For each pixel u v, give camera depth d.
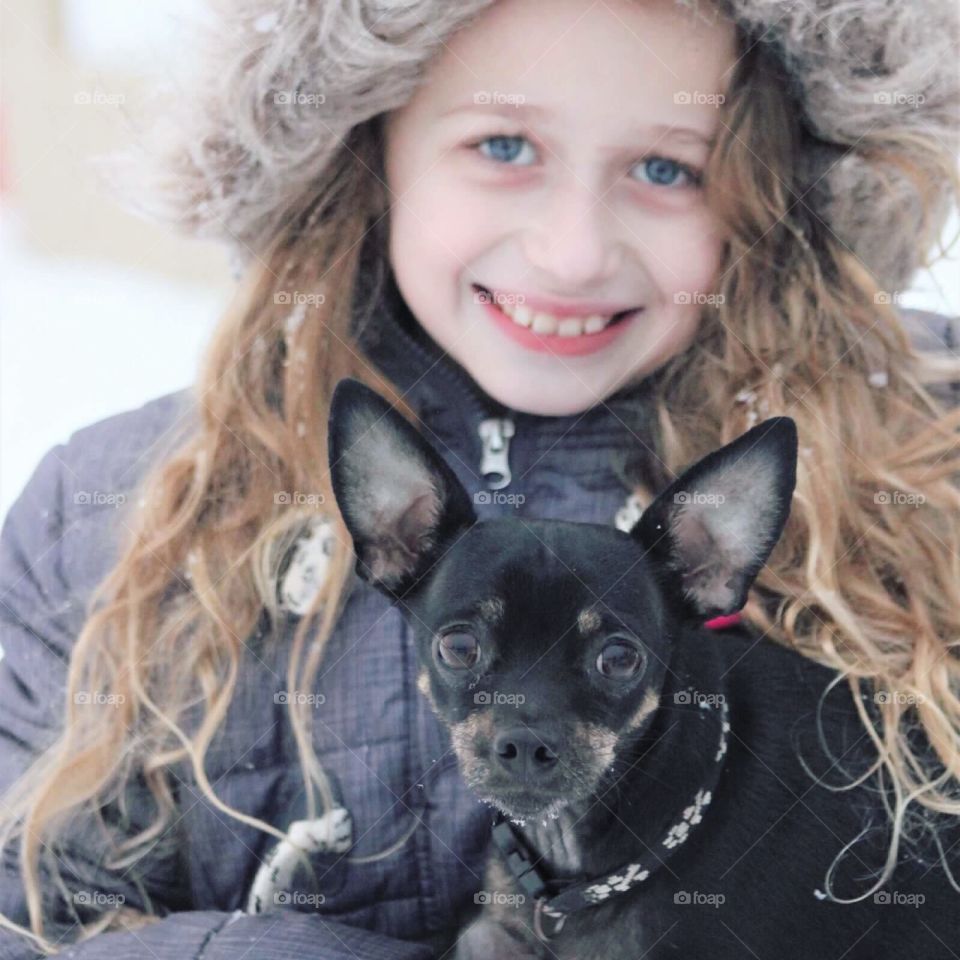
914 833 2.01
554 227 2.09
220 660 2.27
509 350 2.21
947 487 2.28
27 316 4.25
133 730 2.26
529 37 2.03
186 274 4.57
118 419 2.56
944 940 1.96
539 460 2.34
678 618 1.99
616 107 2.04
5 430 3.60
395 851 2.22
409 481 1.97
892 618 2.22
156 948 2.00
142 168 2.29
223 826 2.25
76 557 2.39
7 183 4.68
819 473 2.24
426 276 2.20
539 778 1.80
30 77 4.55
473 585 1.89
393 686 2.23
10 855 2.20
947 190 2.25
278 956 1.96
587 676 1.86
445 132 2.11
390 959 1.97
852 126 2.15
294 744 2.26
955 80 2.13
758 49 2.13
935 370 2.35
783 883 1.91
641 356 2.25
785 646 2.22
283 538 2.31
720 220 2.19
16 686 2.36
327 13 2.03
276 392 2.38
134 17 3.52
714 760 1.92
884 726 2.06
